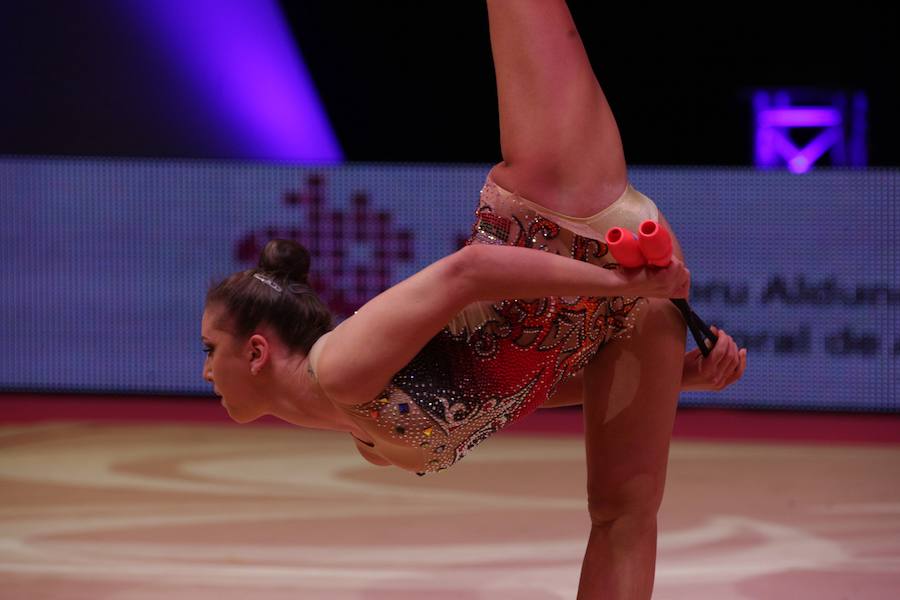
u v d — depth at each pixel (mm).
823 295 18406
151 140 23906
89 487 13266
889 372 18312
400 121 24516
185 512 12031
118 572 9688
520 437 17219
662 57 24047
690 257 18672
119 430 17172
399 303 5348
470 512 12125
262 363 5918
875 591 9164
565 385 6863
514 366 5812
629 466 6207
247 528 11336
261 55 23953
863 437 16984
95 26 23406
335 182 19125
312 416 6027
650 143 24469
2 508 12188
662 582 9438
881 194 18219
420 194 19031
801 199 18391
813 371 18500
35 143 23625
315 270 19172
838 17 23469
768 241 18484
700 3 23688
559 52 5695
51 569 9766
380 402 5695
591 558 6402
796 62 23844
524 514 12023
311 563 10016
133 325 19344
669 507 12375
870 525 11531
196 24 23625
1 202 19297
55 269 19344
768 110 24000
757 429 17594
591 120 5711
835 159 23953
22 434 16781
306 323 5977
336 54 24172
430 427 5793
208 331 6043
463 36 24047
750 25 23703
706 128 24297
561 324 5762
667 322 6094
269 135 24297
